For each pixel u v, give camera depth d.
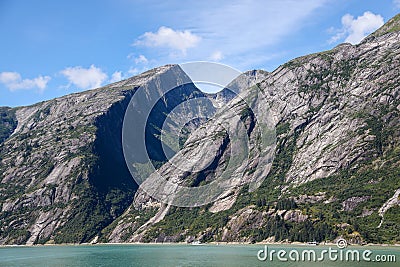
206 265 144.25
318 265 134.38
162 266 145.75
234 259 161.75
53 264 165.12
